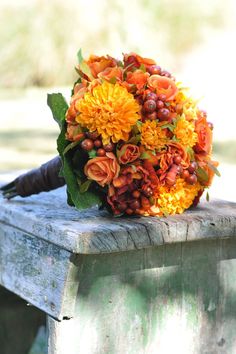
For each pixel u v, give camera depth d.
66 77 11.25
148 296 2.16
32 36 11.29
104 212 2.23
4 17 11.45
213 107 9.22
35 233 2.17
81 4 11.26
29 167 5.86
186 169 2.14
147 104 2.07
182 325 2.22
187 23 11.74
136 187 2.10
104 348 2.12
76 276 2.05
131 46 11.14
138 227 2.04
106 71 2.13
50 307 2.12
